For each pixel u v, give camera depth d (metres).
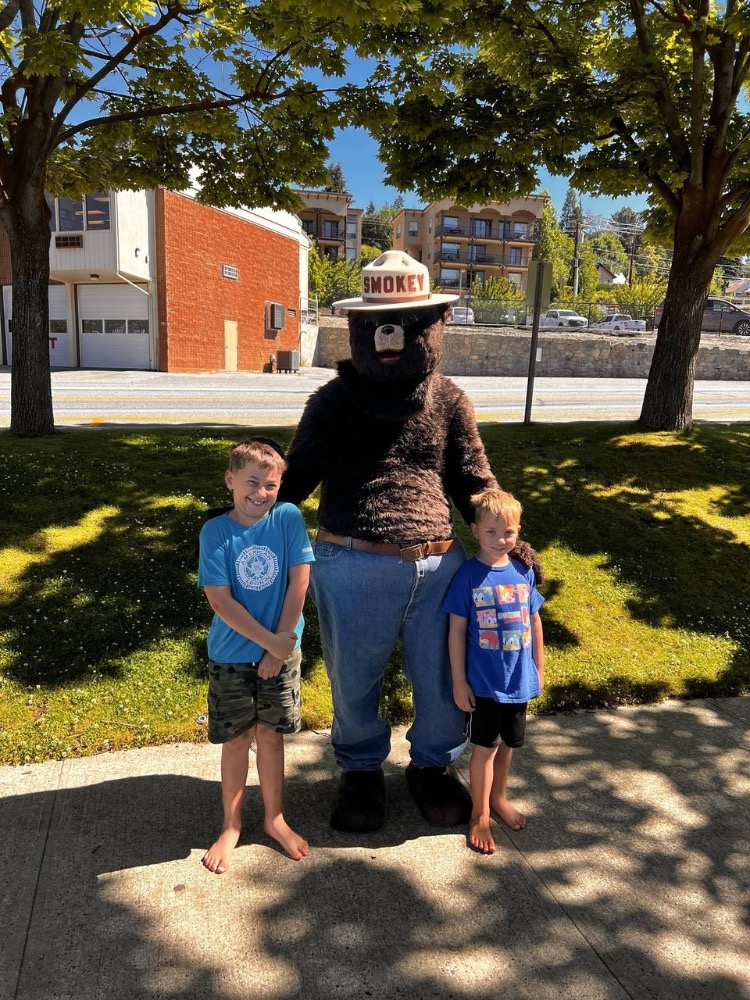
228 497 5.62
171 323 23.23
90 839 2.55
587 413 12.79
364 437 2.62
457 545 2.74
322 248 64.44
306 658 3.91
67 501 5.29
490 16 7.27
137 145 8.38
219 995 1.96
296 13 5.89
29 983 1.96
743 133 8.11
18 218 6.82
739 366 26.81
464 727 2.83
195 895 2.31
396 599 2.57
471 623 2.60
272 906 2.29
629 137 8.01
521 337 26.78
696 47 7.21
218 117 7.63
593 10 7.85
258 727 2.55
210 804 2.79
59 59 5.59
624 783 3.09
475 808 2.63
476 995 2.00
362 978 2.04
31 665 3.56
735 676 4.10
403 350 2.50
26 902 2.24
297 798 2.88
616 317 36.28
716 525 6.07
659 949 2.19
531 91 8.04
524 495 6.24
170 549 4.74
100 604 4.09
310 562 2.49
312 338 32.56
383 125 7.52
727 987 2.07
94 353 24.00
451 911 2.31
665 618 4.68
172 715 3.36
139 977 2.00
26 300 6.96
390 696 3.66
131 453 6.53
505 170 8.02
